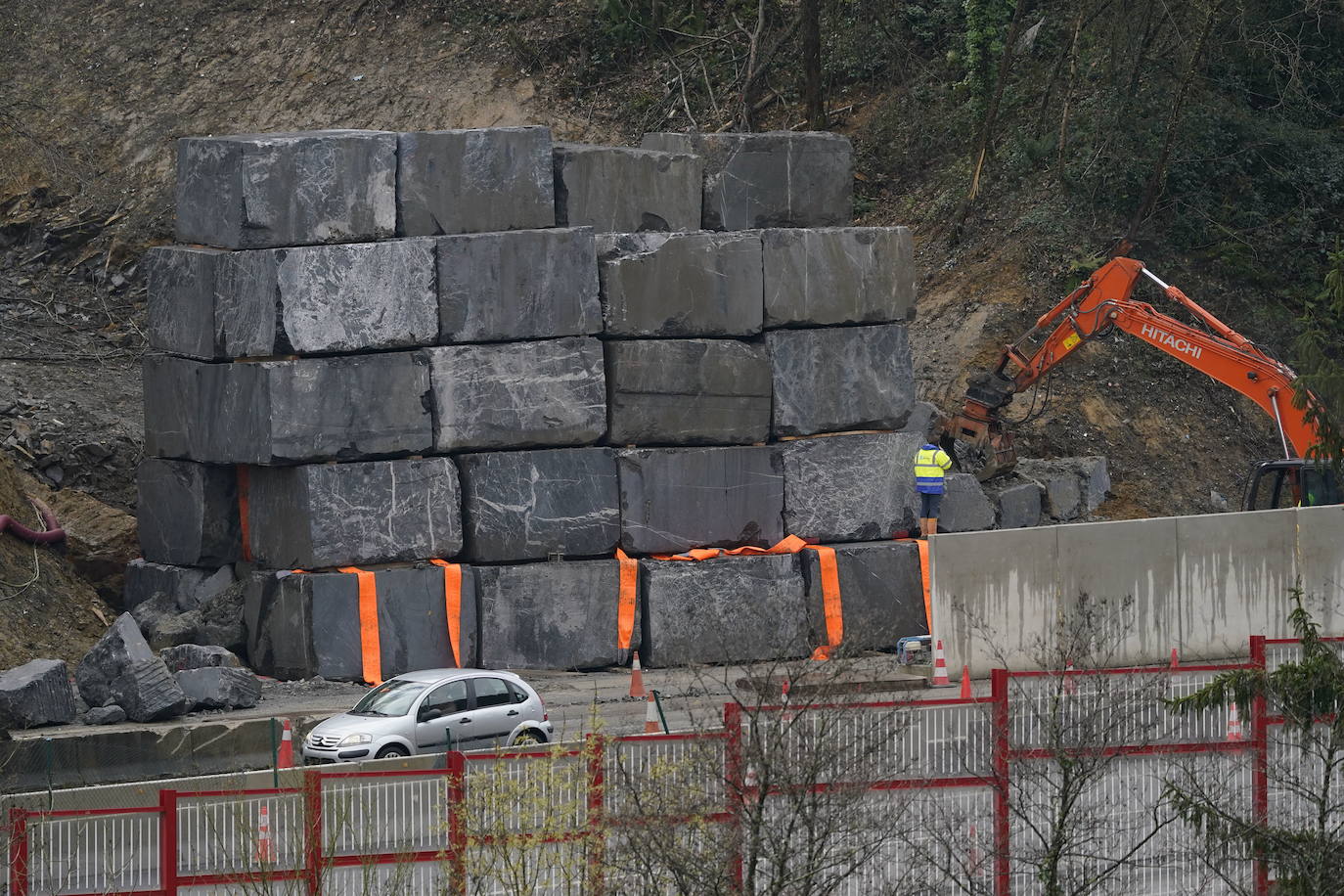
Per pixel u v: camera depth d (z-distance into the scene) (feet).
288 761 157.28
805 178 229.25
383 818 113.09
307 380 201.87
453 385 207.82
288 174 202.18
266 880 107.45
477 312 208.13
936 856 115.75
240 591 215.51
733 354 219.20
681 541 216.95
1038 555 190.29
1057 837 112.47
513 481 210.38
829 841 108.78
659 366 215.92
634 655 204.74
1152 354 286.25
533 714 170.81
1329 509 203.41
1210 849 119.85
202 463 215.72
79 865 111.65
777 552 220.02
